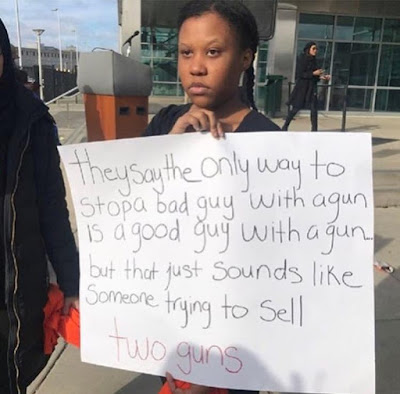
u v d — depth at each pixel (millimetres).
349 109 14922
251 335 1478
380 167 6781
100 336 1575
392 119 14234
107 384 2568
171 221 1482
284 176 1416
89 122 6113
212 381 1513
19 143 1535
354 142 1385
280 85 13289
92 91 5965
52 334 1781
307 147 1397
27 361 1711
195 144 1438
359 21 14242
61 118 12508
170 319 1518
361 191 1401
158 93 15344
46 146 1642
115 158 1486
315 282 1438
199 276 1483
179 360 1529
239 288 1467
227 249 1460
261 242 1445
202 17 1386
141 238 1506
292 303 1451
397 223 5070
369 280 1423
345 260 1426
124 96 5879
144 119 6109
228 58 1406
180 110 1652
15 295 1605
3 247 1582
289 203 1424
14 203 1555
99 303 1561
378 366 2727
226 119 1515
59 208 1719
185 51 1437
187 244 1480
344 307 1438
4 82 1510
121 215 1513
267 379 1485
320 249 1429
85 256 1554
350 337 1444
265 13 6090
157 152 1460
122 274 1533
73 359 2783
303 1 13086
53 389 2521
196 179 1451
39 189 1664
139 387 2547
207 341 1500
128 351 1563
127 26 6910
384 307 3340
